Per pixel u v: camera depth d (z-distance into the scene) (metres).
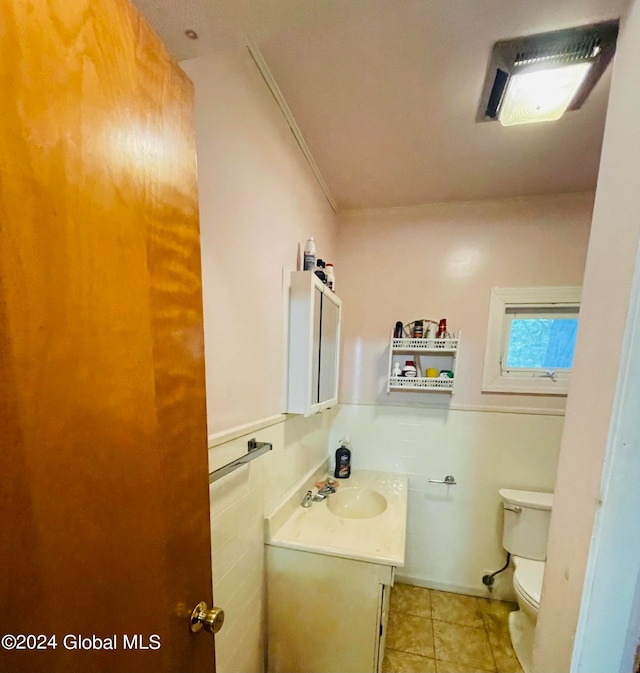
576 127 1.26
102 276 0.39
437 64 1.01
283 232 1.29
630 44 0.53
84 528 0.37
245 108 0.99
